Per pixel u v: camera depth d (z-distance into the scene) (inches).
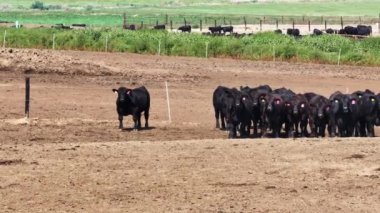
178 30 3383.4
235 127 1079.6
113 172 754.8
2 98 1401.3
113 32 2474.2
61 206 634.2
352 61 2251.5
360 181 725.9
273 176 743.1
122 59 2027.6
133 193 677.9
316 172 759.7
